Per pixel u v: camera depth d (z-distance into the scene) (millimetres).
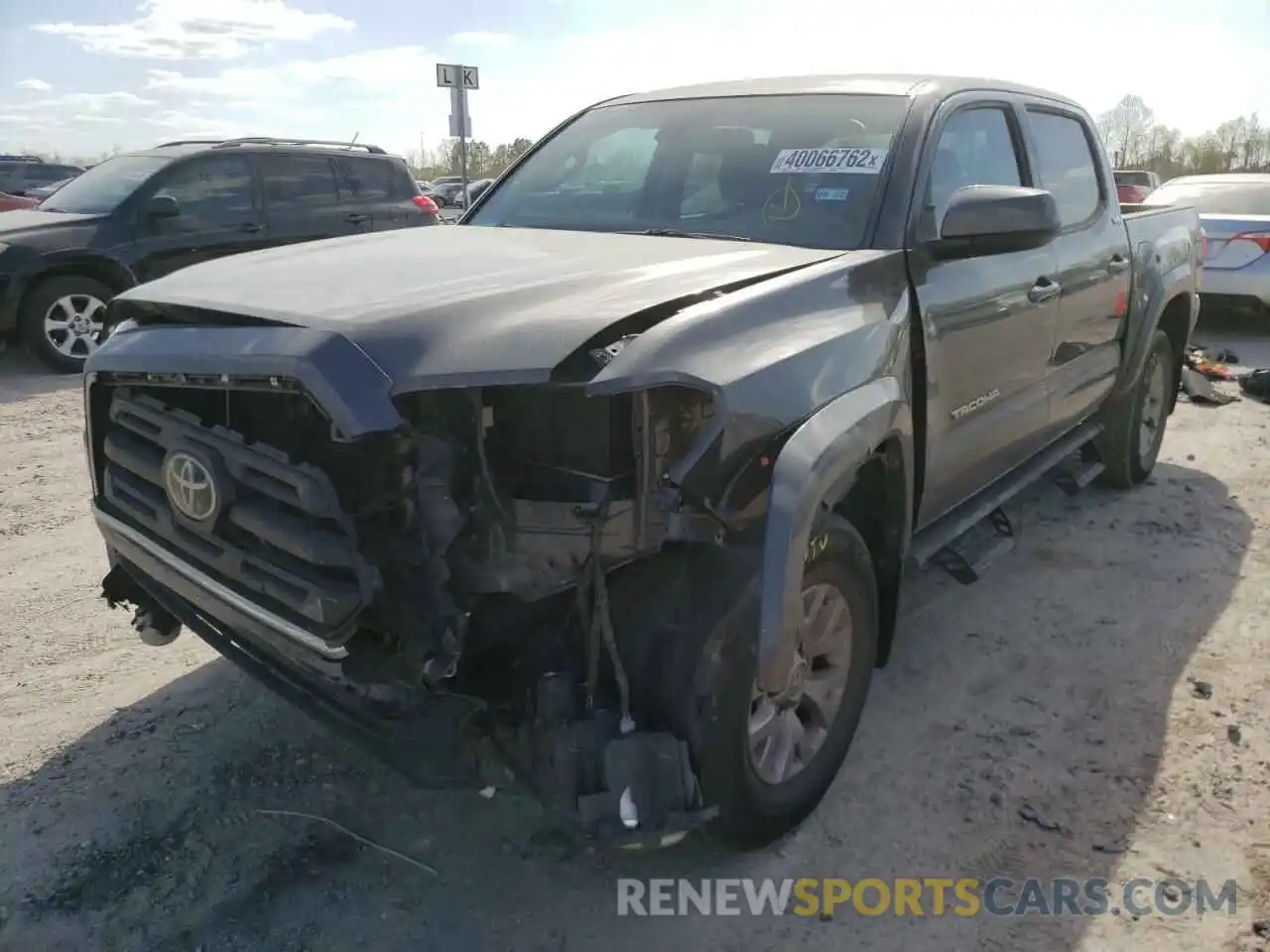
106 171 9938
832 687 3018
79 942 2551
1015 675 3861
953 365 3461
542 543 2375
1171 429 7258
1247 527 5367
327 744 3365
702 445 2344
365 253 3182
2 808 3020
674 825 2434
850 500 3156
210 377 2461
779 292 2742
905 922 2658
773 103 3910
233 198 9914
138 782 3156
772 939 2607
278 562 2439
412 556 2338
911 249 3307
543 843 2945
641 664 2486
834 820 3047
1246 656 3990
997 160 4070
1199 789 3170
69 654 3936
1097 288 4676
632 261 2971
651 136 4031
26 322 8922
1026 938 2605
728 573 2475
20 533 5199
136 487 2791
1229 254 10461
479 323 2430
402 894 2740
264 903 2695
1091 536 5223
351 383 2258
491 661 2467
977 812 3078
